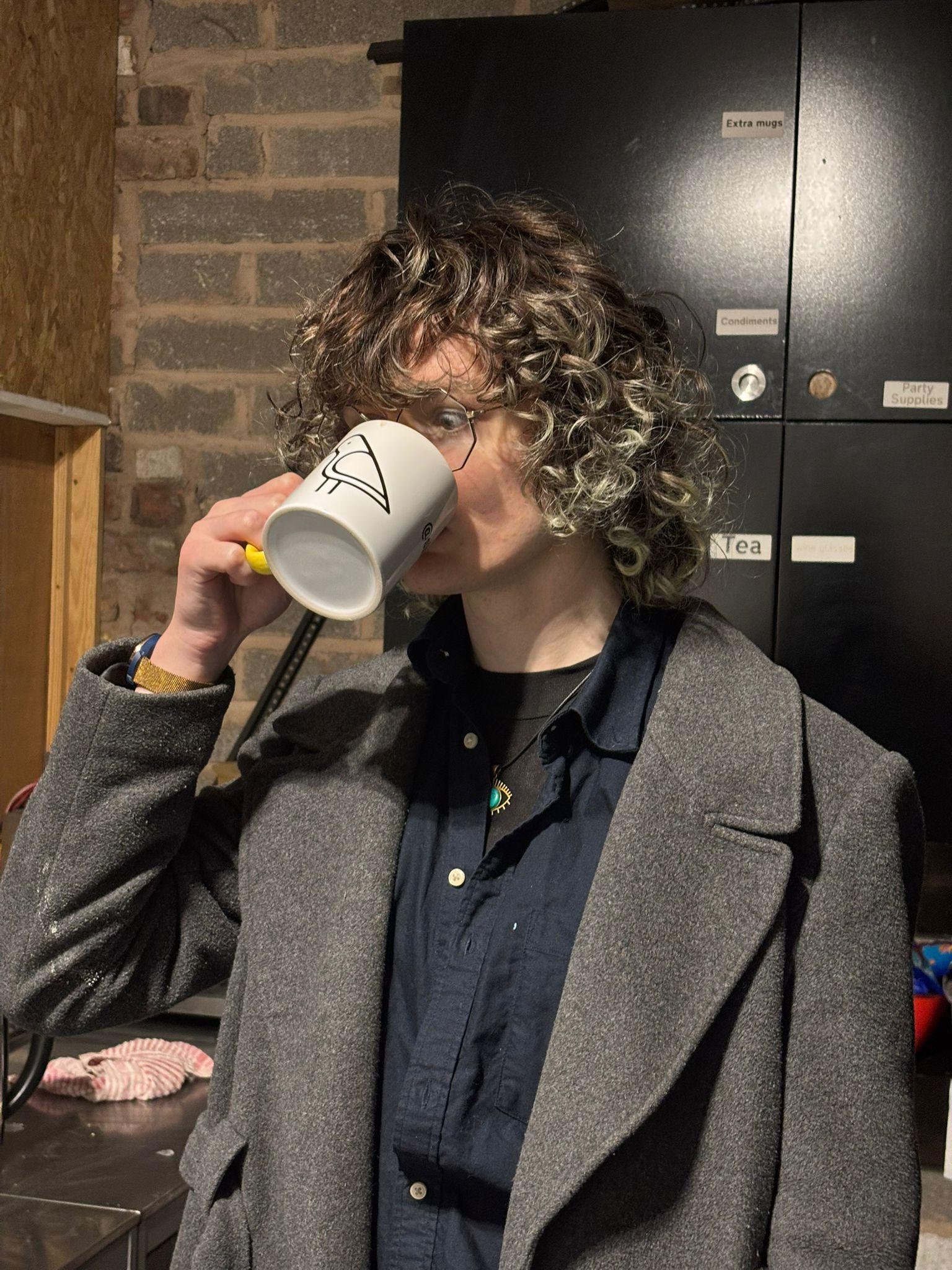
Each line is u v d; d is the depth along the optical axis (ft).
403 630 5.22
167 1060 5.42
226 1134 2.74
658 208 5.16
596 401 2.50
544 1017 2.47
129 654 2.92
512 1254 2.26
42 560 7.42
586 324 2.51
